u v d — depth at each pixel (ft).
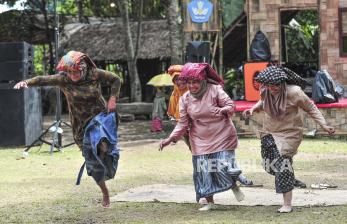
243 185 51.19
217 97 39.99
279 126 39.63
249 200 44.09
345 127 90.33
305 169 61.31
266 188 49.83
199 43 95.20
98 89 42.37
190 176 58.34
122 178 57.36
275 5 105.60
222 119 40.14
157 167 65.16
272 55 105.81
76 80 41.50
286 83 39.75
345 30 104.58
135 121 134.62
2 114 89.86
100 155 41.65
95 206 44.27
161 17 186.29
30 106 91.71
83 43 180.96
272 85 38.55
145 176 58.49
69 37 186.19
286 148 39.19
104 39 180.24
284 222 36.81
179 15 140.87
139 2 153.28
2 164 70.59
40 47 242.78
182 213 40.73
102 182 42.55
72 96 42.22
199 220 38.27
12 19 190.49
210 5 105.81
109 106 42.09
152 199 45.80
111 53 173.88
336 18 104.37
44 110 171.94
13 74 89.61
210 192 39.96
